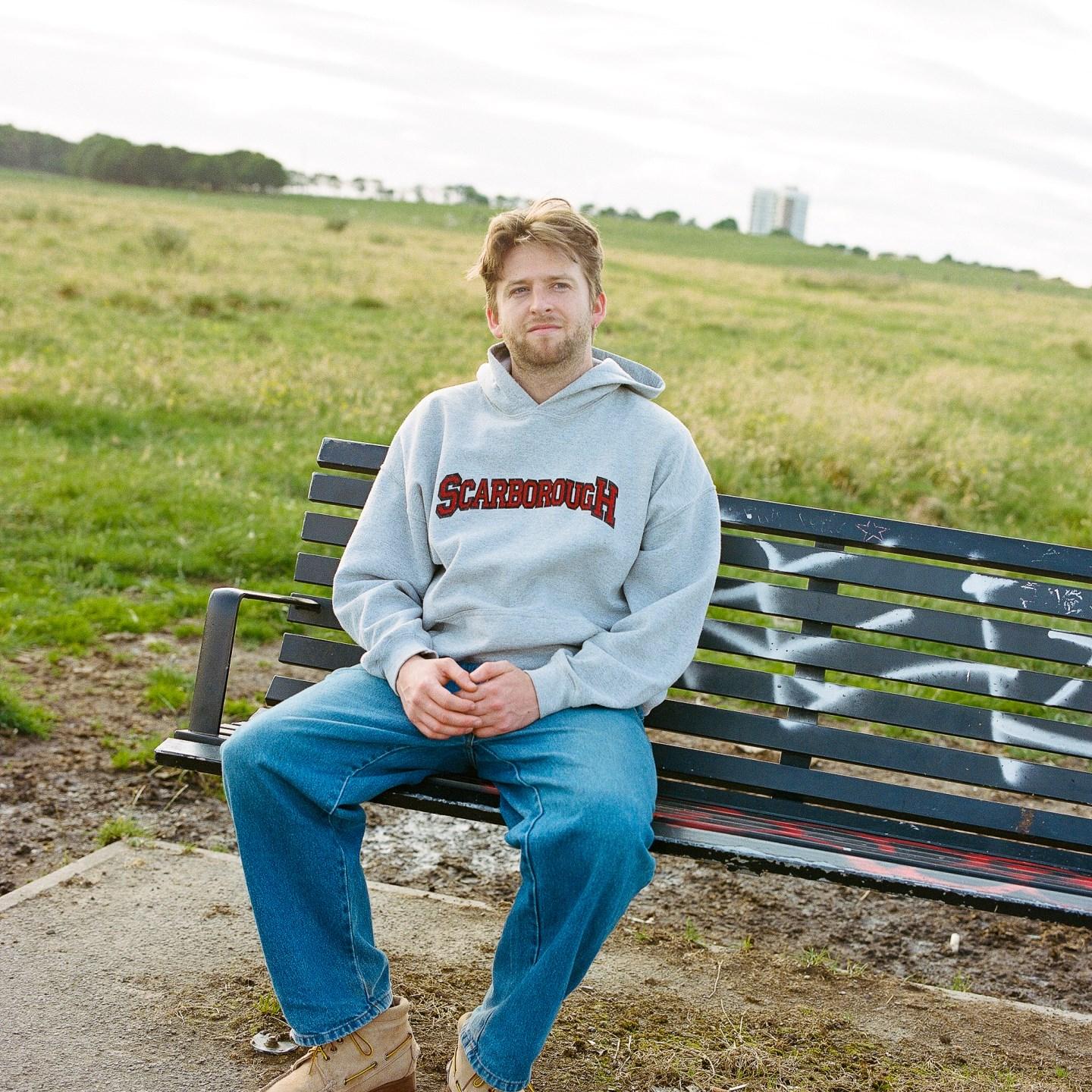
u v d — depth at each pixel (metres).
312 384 10.79
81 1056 2.20
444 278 23.28
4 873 3.02
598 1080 2.25
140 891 2.87
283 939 2.02
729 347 17.70
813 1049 2.41
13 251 21.38
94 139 85.62
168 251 23.53
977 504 8.70
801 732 2.54
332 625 2.77
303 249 28.20
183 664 4.65
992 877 2.16
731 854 2.12
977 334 23.05
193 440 8.49
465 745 2.25
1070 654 2.47
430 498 2.50
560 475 2.41
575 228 2.43
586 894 1.92
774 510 2.63
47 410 8.57
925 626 2.54
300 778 2.06
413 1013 2.43
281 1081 2.03
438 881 3.23
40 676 4.38
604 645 2.29
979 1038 2.50
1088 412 13.84
